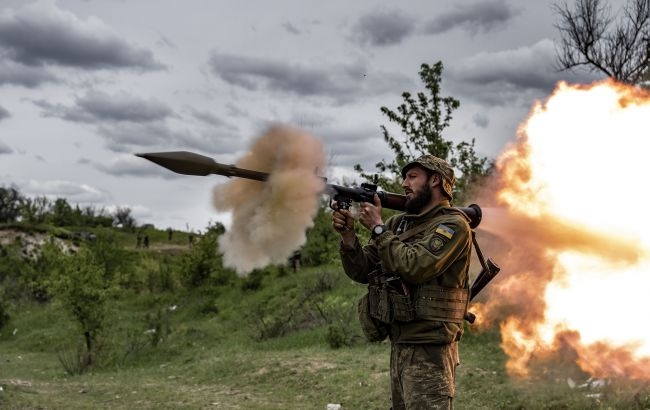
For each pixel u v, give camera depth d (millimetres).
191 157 3014
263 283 23203
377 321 3576
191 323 20156
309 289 19094
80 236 36438
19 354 17422
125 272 27000
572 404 6141
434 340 3391
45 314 22094
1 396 9211
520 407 6461
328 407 7777
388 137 11211
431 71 11156
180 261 27172
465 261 3469
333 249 21078
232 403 8664
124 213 67500
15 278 28469
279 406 8234
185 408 8453
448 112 11125
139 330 18344
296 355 11477
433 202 3539
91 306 14898
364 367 9617
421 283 3412
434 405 3336
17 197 56594
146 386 10570
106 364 14383
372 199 3518
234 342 15812
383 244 3385
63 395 9961
